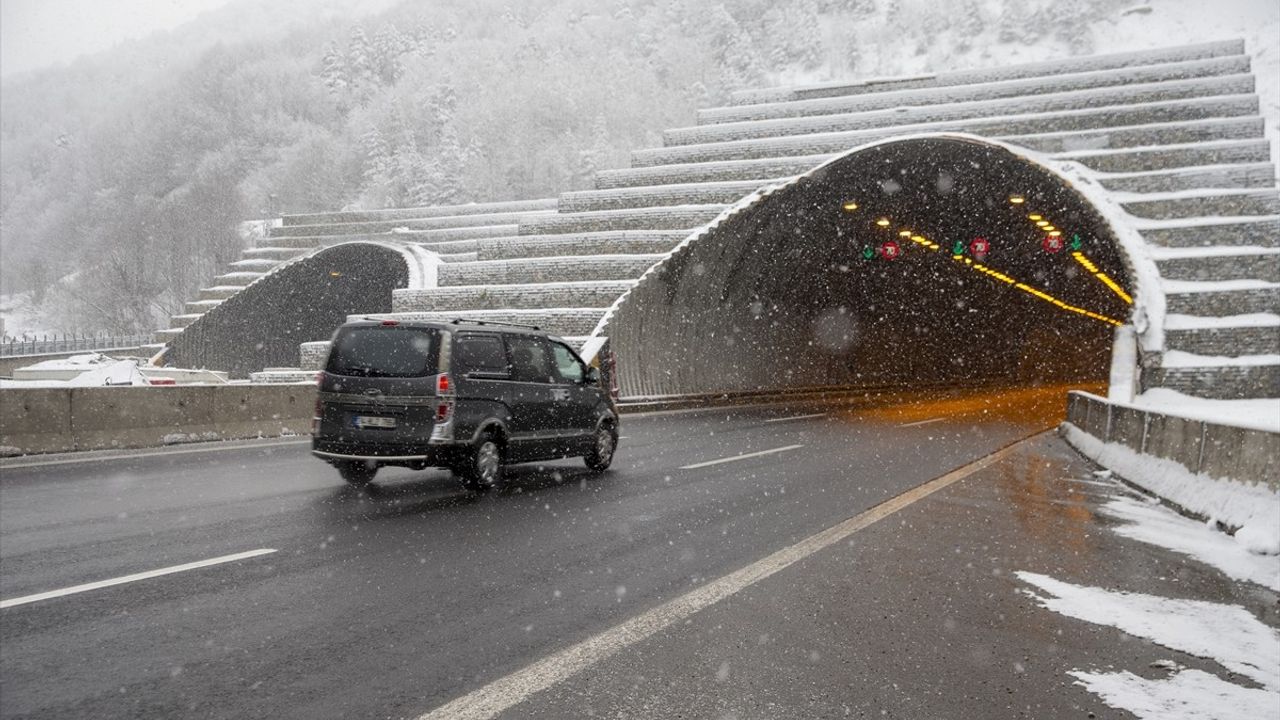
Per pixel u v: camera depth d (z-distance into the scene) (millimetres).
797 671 4590
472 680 4344
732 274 39812
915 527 8898
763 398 40562
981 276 63438
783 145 44719
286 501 9602
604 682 4363
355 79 170875
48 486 10234
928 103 47875
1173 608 6039
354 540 7613
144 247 120375
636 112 132000
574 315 33188
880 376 60406
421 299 38000
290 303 63594
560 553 7328
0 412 12484
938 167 40062
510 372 11180
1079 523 9461
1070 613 5836
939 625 5488
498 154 127250
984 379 75688
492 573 6574
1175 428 11727
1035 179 39844
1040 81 45656
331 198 140000
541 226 42188
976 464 15117
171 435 14977
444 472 12414
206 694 4078
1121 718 4062
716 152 45969
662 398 32812
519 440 11148
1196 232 36406
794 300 47344
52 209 157375
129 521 8234
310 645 4816
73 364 26203
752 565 7027
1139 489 12500
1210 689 4465
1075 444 18797
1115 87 43375
